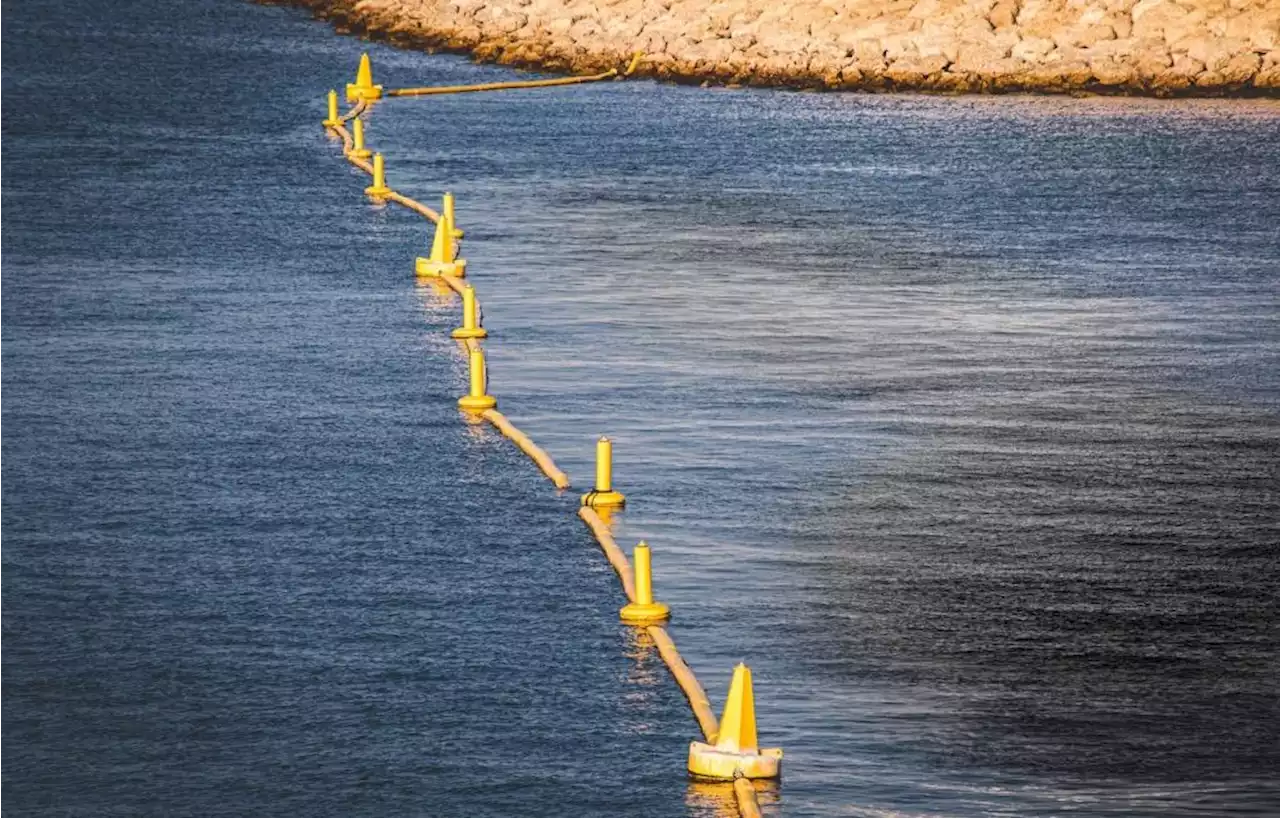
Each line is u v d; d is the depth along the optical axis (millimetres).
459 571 82062
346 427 103375
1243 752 66000
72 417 103875
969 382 116000
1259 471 98812
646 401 110375
